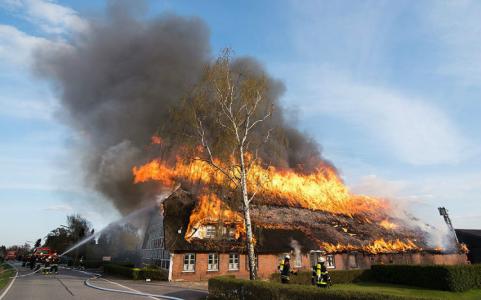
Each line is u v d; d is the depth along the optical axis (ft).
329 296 32.07
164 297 47.88
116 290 55.52
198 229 82.89
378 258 103.35
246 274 83.76
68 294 49.29
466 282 67.51
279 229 94.99
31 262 122.01
